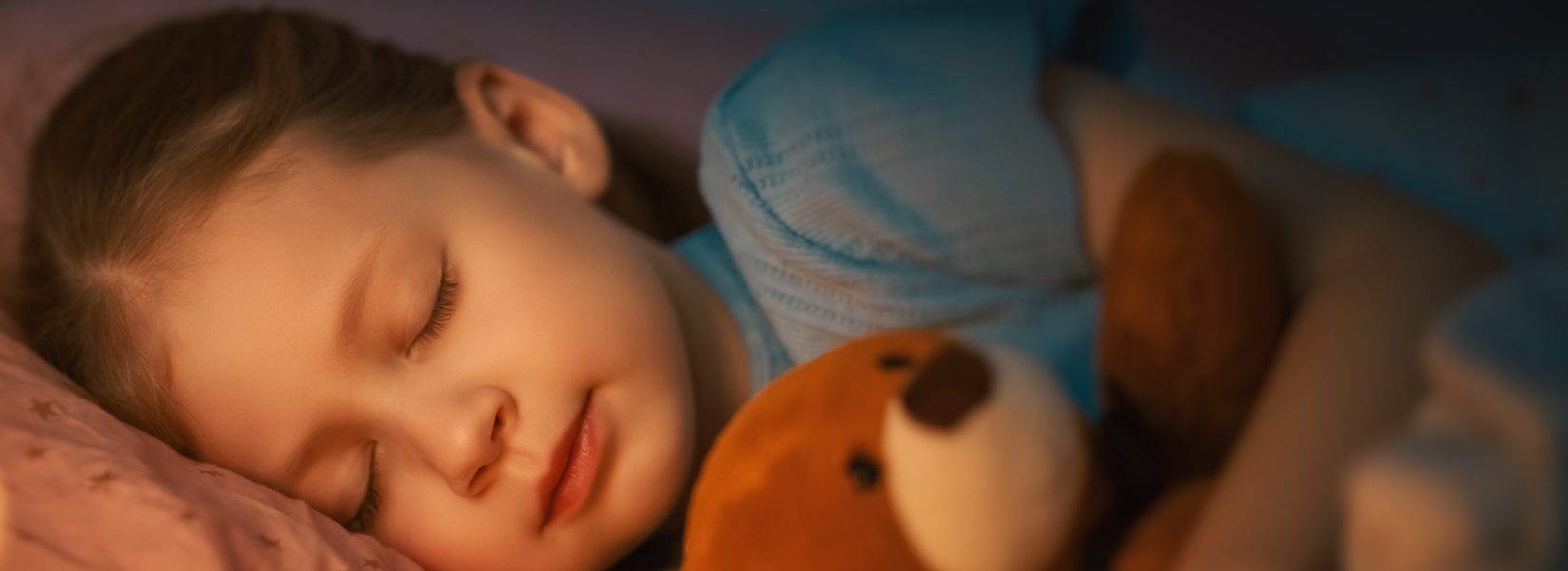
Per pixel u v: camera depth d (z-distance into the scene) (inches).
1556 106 28.0
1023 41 28.9
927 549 21.7
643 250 30.1
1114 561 22.4
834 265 29.0
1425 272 24.2
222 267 27.2
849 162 29.2
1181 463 23.6
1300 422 23.1
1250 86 33.2
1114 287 24.3
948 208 28.7
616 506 27.6
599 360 27.6
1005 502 21.5
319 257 27.0
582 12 37.4
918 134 29.0
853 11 31.0
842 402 22.5
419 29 37.2
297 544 25.8
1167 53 33.9
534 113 31.8
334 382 26.8
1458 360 20.3
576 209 29.4
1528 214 27.6
